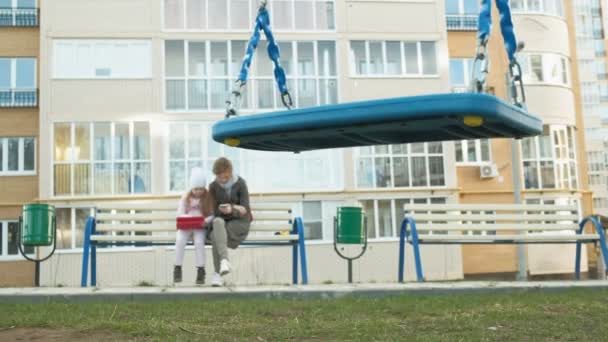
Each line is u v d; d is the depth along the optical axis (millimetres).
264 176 36719
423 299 11117
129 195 35938
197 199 13695
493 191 40938
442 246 36531
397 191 37438
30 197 38812
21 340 7801
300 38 37906
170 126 36750
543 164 41312
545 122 41312
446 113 7449
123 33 36844
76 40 36656
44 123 36031
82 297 11320
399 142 9047
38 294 11320
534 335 8094
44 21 36531
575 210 17172
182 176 36500
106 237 14914
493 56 41562
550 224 16859
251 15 37812
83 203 35688
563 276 39688
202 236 13648
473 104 7363
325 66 38156
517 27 41562
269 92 37625
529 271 39438
